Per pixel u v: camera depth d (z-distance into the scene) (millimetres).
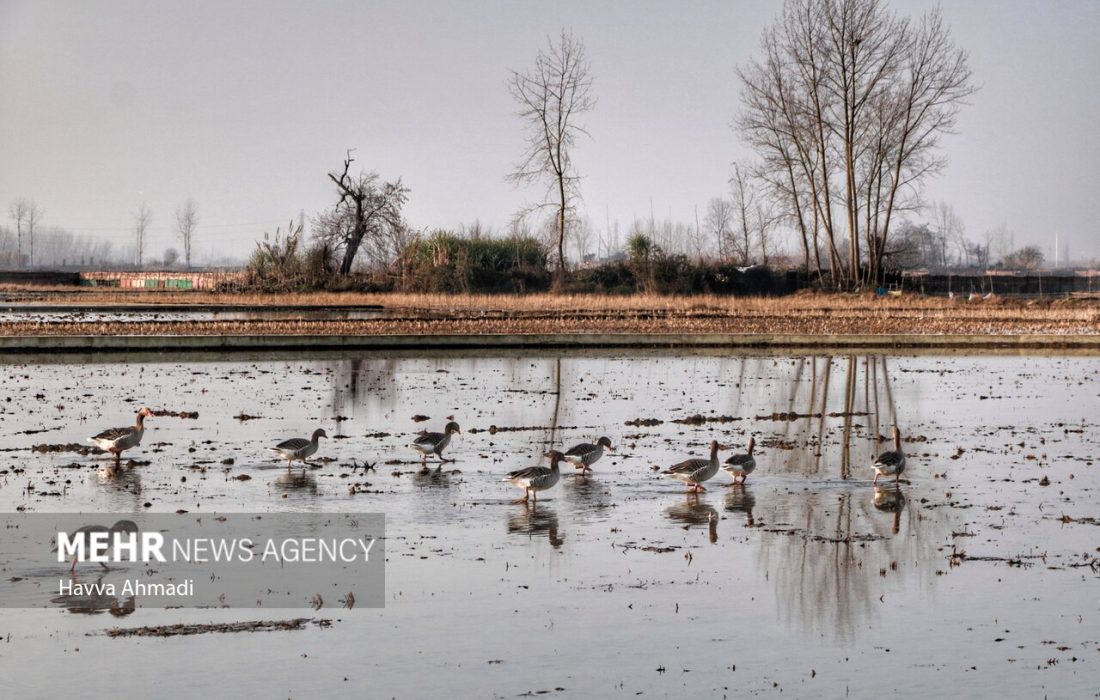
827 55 79625
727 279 84188
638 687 11203
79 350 45188
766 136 85625
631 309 71125
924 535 16953
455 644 12359
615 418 29109
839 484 20875
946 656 12062
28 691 10992
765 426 27953
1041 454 23969
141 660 11844
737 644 12422
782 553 15992
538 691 11102
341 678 11398
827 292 83125
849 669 11680
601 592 14188
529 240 93500
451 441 25344
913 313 67812
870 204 84562
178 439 25125
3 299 84312
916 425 28219
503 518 18062
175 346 46062
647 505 19094
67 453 23250
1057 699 10906
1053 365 44062
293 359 44594
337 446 24500
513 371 40906
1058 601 13852
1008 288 99000
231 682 11258
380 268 99250
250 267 92750
